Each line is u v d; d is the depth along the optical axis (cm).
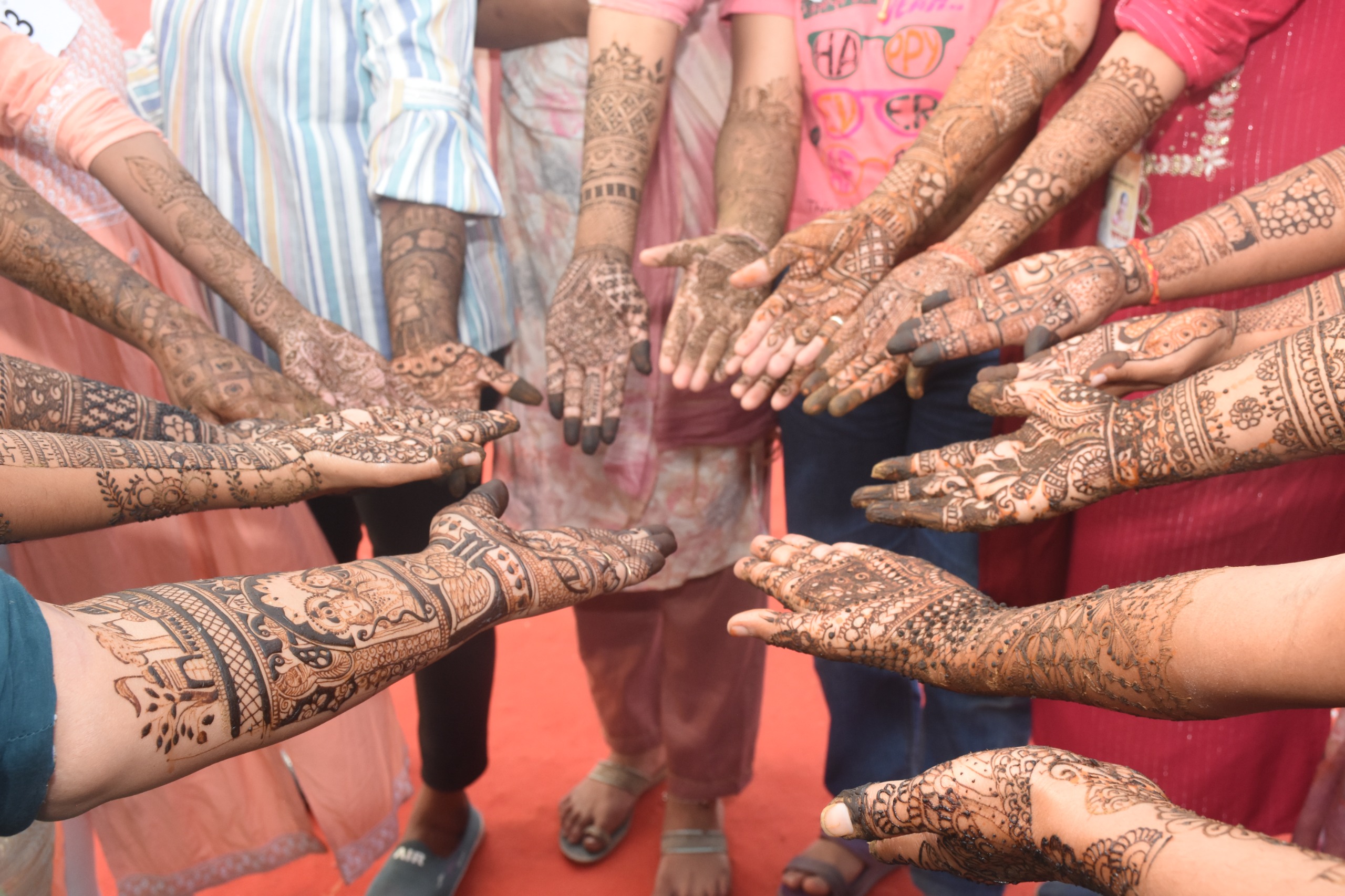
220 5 129
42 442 80
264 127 132
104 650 61
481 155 134
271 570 147
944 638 80
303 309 123
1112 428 87
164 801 148
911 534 154
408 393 121
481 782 194
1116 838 56
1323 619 54
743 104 140
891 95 131
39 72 114
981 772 65
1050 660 71
